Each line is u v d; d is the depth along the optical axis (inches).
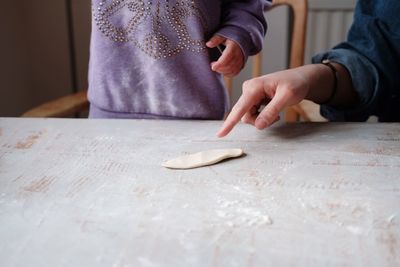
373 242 13.6
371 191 16.5
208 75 27.4
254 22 27.3
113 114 29.0
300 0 43.1
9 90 55.7
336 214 15.0
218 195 16.4
